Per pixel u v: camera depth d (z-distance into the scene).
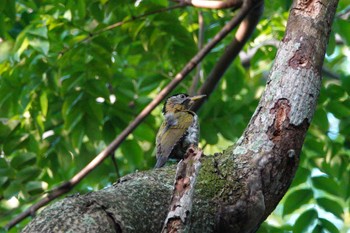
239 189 6.54
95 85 13.16
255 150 6.75
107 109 13.78
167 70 15.15
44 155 13.72
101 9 13.18
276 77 7.03
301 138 6.82
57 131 13.88
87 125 13.17
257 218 6.55
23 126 13.54
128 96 14.18
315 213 12.20
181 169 5.96
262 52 15.16
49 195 11.98
